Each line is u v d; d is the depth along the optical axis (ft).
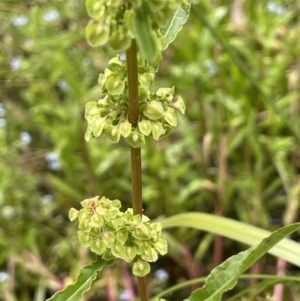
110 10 0.68
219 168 2.23
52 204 2.36
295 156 2.33
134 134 0.77
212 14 2.24
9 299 2.03
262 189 2.19
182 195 2.12
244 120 2.20
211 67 2.33
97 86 2.34
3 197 2.17
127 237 0.82
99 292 2.25
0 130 2.42
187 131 2.19
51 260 2.27
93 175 2.23
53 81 2.34
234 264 0.89
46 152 2.54
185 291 2.17
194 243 2.31
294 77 2.28
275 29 2.28
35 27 2.42
